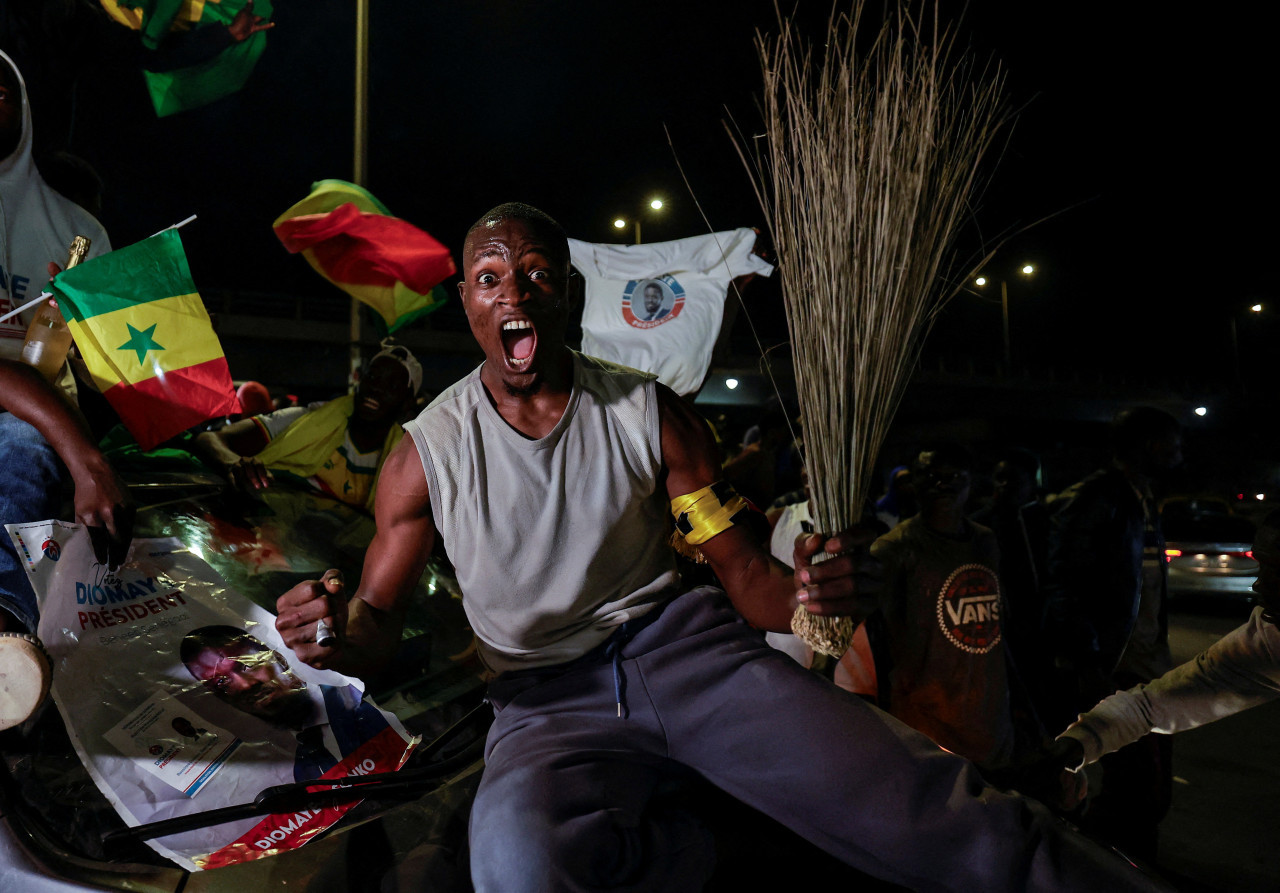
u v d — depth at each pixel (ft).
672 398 4.99
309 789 4.99
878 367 4.64
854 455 4.57
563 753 4.36
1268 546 6.08
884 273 4.67
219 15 14.34
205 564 6.40
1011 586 10.97
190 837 4.54
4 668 4.31
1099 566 10.14
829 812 4.32
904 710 8.96
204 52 14.62
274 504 8.20
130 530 5.52
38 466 5.66
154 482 7.31
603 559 4.72
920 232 4.77
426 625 7.38
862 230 4.73
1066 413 165.48
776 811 4.50
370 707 5.76
